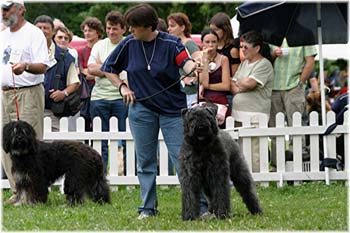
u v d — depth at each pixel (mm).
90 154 12867
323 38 15945
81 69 16031
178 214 11250
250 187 11250
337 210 11750
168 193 14477
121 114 15289
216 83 14617
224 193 10367
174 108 10688
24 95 13031
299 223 10266
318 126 14930
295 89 15523
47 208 12273
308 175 15031
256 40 14781
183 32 14836
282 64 15570
